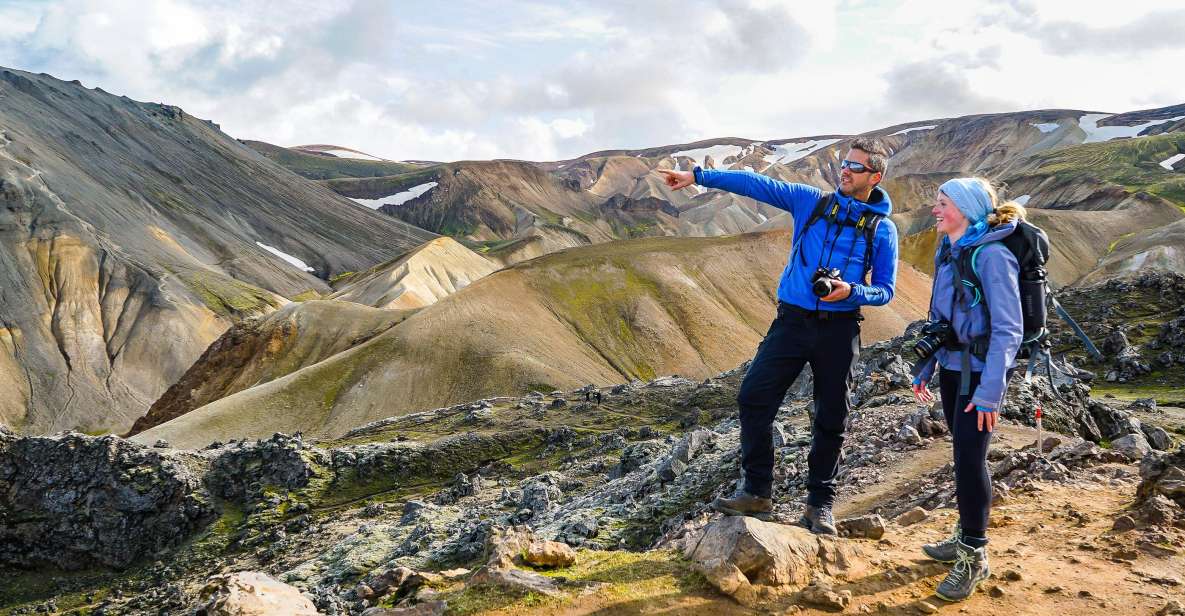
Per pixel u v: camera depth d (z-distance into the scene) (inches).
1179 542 275.0
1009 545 290.5
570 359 6688.0
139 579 2682.1
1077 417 941.8
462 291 7145.7
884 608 231.8
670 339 7504.9
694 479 848.3
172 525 2874.0
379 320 7819.9
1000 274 231.0
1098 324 3540.8
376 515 2509.8
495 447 3134.8
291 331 7583.7
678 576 250.8
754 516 273.9
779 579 240.8
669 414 3255.4
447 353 6200.8
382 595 389.7
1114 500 343.6
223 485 3026.6
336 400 5703.7
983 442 238.1
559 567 277.4
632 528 768.3
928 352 249.8
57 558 2881.4
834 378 262.2
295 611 257.9
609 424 3223.4
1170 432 1740.9
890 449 658.8
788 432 967.6
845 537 297.3
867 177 258.2
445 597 260.8
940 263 251.4
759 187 270.2
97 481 2967.5
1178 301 3649.1
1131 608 227.9
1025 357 242.5
